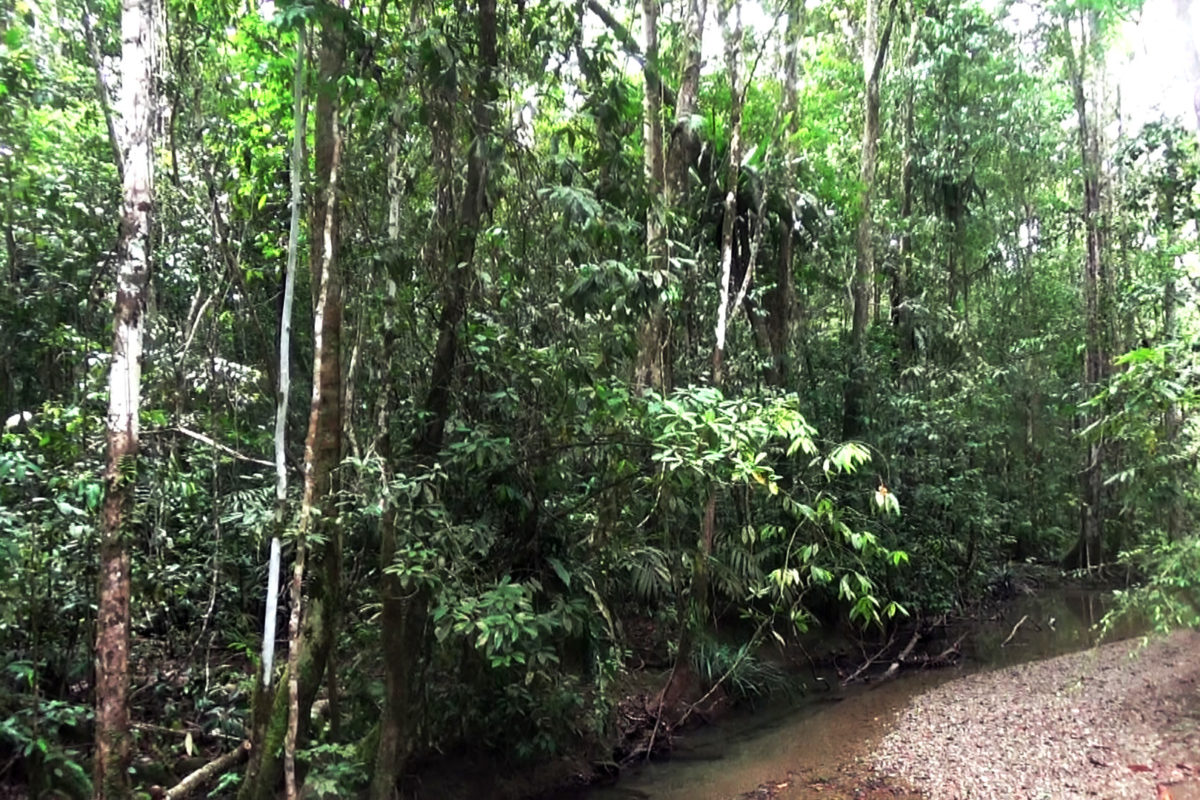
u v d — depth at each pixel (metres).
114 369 4.43
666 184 9.27
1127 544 15.95
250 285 7.73
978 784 6.95
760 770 7.83
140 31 4.53
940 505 13.72
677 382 10.13
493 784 6.76
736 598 10.04
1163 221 13.20
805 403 12.84
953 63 15.48
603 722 7.91
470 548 5.82
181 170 7.61
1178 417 8.96
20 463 4.85
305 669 5.27
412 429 6.02
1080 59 16.92
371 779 5.64
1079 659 10.80
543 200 6.16
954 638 13.30
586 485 7.03
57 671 5.99
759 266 12.40
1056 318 19.22
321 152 5.49
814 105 13.88
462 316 6.00
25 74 6.18
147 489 6.51
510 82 6.00
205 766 5.86
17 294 6.57
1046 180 19.70
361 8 5.82
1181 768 6.72
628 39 6.75
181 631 7.51
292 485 6.15
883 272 15.52
